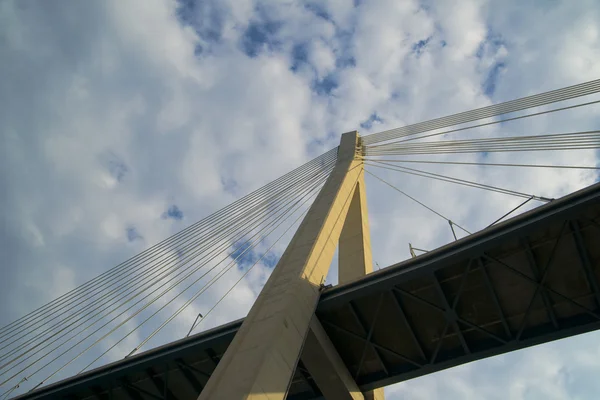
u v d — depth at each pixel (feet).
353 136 106.32
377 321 61.87
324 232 64.49
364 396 65.36
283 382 43.52
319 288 59.41
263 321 49.16
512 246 54.95
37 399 78.28
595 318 55.36
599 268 55.36
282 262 60.34
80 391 77.36
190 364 69.77
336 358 61.57
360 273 75.41
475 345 60.80
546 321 58.34
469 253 55.01
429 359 62.69
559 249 54.29
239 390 39.50
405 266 58.39
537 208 52.60
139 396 76.07
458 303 60.08
